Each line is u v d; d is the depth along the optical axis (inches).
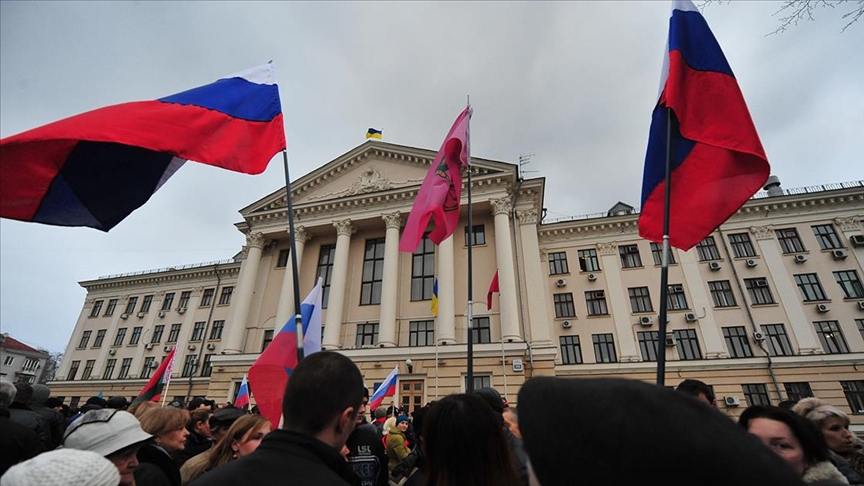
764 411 94.5
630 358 813.9
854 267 788.0
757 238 861.8
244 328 837.8
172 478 100.2
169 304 1284.4
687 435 24.2
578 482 28.3
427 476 75.2
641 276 895.7
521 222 791.7
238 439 117.3
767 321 789.9
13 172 98.3
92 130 110.0
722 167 140.6
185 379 1095.6
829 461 88.4
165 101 133.6
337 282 807.7
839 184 853.2
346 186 922.7
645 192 153.3
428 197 201.6
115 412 85.7
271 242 944.9
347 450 138.8
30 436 99.5
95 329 1321.4
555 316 899.4
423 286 800.3
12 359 1942.7
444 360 671.8
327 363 74.9
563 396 32.6
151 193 121.6
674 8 160.6
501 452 73.4
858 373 705.6
